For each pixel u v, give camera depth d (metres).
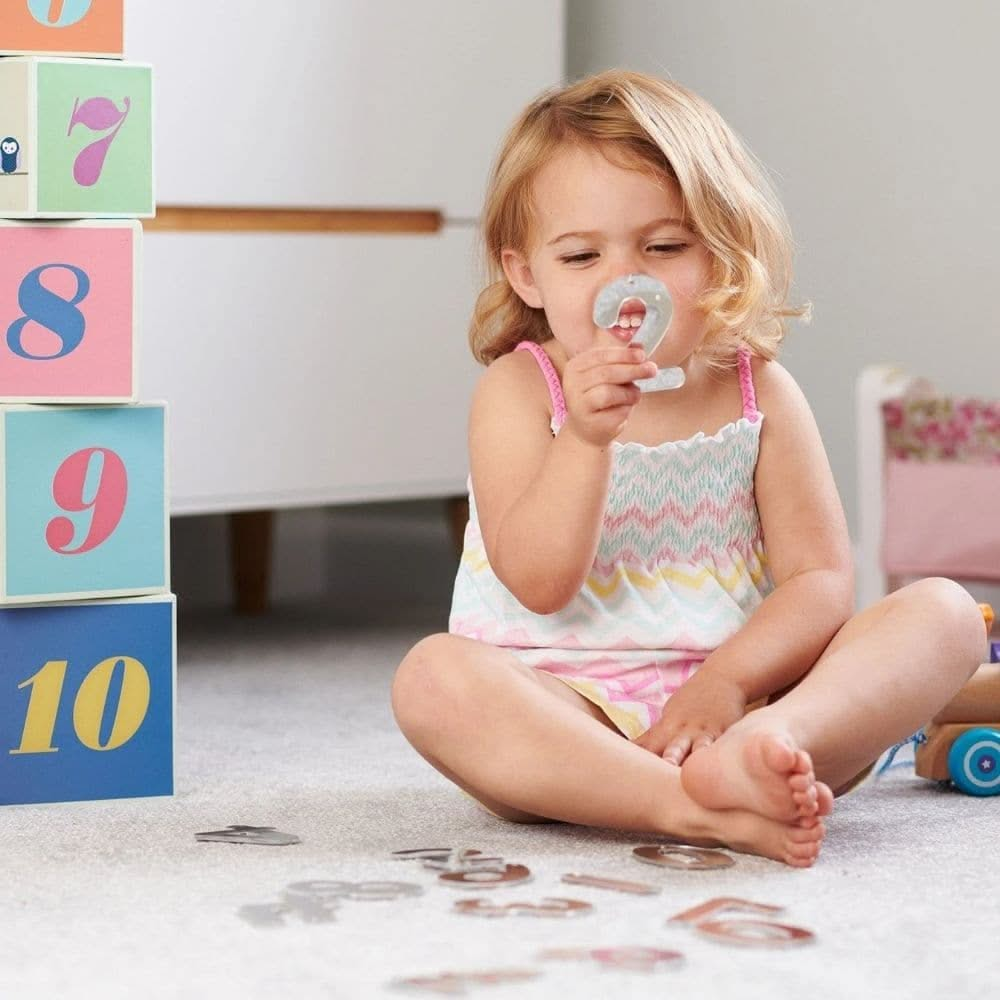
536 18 3.32
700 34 3.58
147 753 1.85
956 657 1.65
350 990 1.15
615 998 1.13
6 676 1.81
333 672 2.78
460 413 3.27
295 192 3.01
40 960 1.23
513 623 1.78
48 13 1.81
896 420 2.89
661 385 1.70
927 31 3.23
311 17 3.00
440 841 1.61
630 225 1.75
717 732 1.62
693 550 1.83
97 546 1.83
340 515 4.27
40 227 1.79
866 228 3.36
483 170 3.26
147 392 2.86
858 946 1.25
